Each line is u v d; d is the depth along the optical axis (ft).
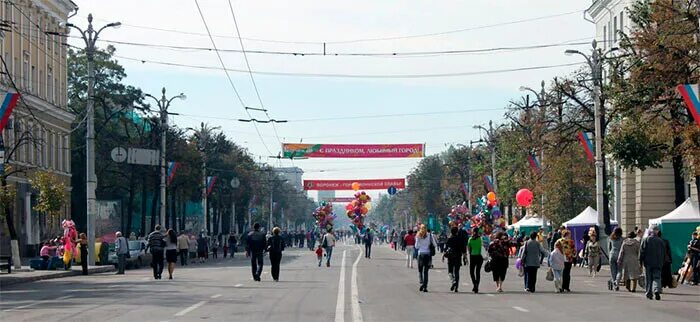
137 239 280.72
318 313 91.20
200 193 354.13
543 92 261.65
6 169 203.31
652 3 161.07
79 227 365.40
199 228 473.26
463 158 460.55
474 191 394.11
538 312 93.35
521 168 286.66
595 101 199.93
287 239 504.43
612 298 113.29
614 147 173.58
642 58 162.20
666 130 163.22
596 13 311.68
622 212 268.41
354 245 560.20
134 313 91.61
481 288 134.72
